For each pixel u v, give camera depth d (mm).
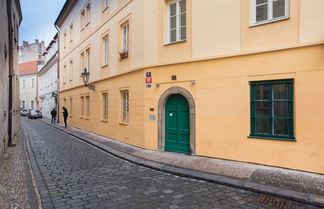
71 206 4227
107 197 4648
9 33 10445
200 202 4461
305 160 6172
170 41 8969
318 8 6090
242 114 7148
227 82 7414
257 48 6914
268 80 6750
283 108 6598
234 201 4527
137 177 6012
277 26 6625
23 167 6809
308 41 6180
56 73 25516
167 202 4438
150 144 9141
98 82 13969
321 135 5996
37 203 4301
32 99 45062
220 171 6246
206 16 7859
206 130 7801
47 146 10500
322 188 4977
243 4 7164
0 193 4699
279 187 5043
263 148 6773
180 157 7855
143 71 9383
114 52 11977
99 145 10336
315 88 6086
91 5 15125
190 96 8133
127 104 10969
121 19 11234
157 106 8984
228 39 7410
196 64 8039
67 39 20828
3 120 7402
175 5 8836
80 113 17266
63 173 6289
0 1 6742
